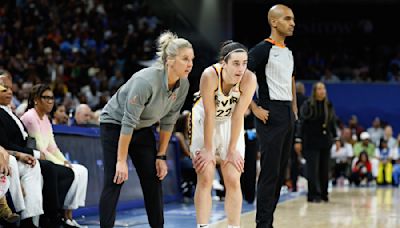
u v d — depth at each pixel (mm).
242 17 35625
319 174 14164
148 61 26391
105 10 30062
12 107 10062
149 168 6988
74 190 8977
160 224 7113
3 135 8266
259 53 8086
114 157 6949
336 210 11992
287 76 8133
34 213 8031
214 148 7125
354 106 29109
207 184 6926
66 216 9023
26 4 27234
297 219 10297
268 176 8055
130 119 6648
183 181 15008
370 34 35281
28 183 8039
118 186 6941
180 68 6570
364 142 23203
